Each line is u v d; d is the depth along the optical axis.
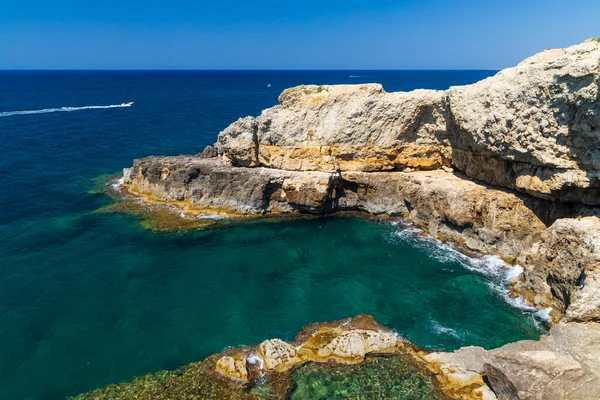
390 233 39.91
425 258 35.09
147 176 46.97
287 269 33.75
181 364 23.14
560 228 26.50
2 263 33.28
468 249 36.03
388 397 20.33
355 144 42.94
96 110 126.62
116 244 37.25
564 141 27.66
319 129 43.28
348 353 23.00
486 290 30.06
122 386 21.30
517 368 19.11
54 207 45.00
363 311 28.00
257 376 21.81
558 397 17.92
